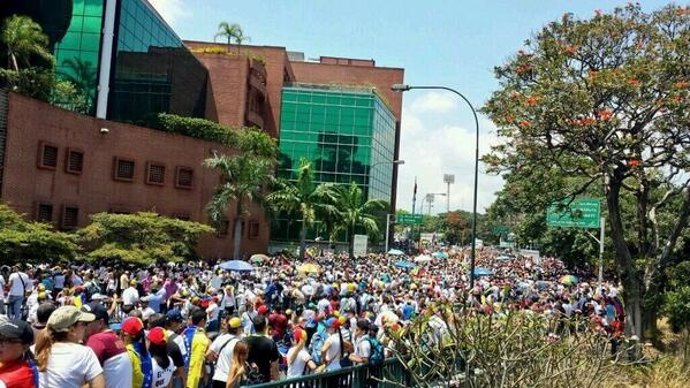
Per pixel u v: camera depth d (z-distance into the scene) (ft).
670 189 71.10
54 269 75.92
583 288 104.06
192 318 32.76
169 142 142.10
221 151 153.99
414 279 107.96
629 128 62.44
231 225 159.94
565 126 62.23
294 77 300.20
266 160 148.56
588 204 114.11
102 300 53.98
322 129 244.01
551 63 63.00
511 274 152.15
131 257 99.60
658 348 63.10
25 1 162.71
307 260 151.23
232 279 86.94
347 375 31.09
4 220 87.51
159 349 26.09
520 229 201.05
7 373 15.81
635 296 63.72
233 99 207.31
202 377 32.83
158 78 178.40
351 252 194.80
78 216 122.21
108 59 159.84
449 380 31.35
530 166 67.87
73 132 121.19
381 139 267.18
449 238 461.37
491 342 31.14
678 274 75.82
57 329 17.67
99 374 17.93
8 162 106.01
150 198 138.10
